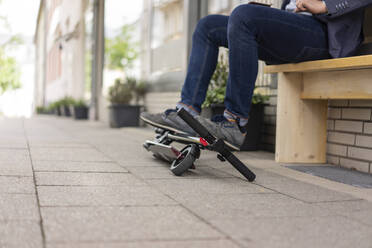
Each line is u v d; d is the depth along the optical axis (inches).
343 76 74.5
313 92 82.4
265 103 109.4
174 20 167.6
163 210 44.0
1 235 34.0
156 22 187.2
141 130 170.2
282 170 76.3
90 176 62.0
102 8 281.4
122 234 35.6
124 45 233.3
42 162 73.4
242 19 63.5
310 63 72.2
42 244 32.4
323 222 42.2
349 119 83.0
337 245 35.3
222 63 112.8
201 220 41.0
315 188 60.0
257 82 114.6
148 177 63.2
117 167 71.6
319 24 70.4
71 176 61.4
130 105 191.2
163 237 35.3
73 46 398.9
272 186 60.4
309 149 88.0
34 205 43.8
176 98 164.1
